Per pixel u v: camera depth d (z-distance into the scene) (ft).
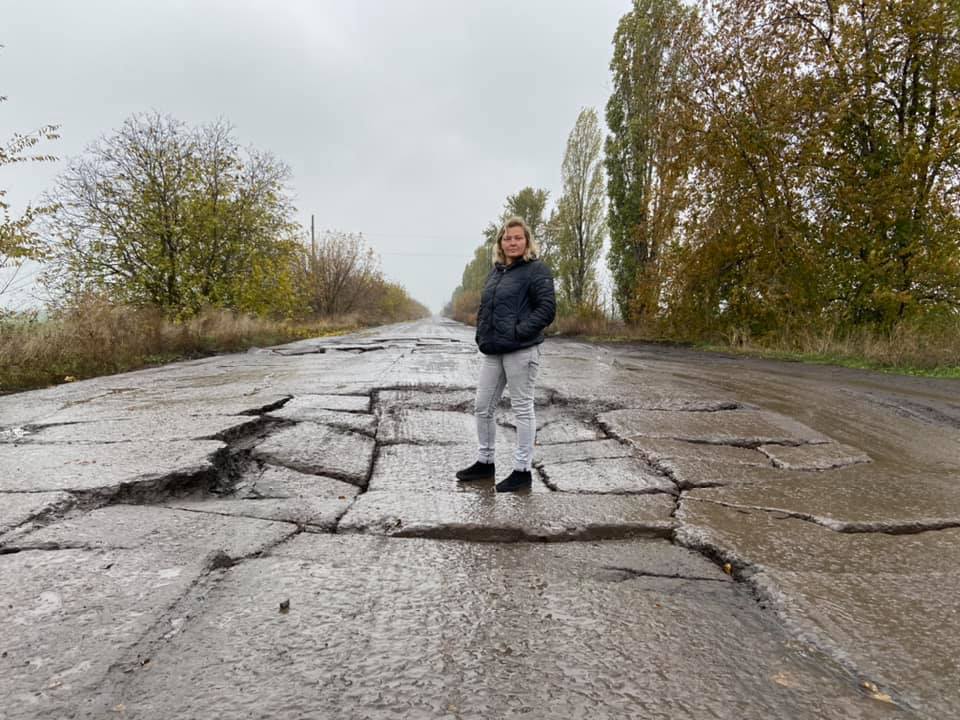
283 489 12.25
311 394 22.77
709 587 8.05
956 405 22.08
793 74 48.44
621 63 78.02
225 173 58.54
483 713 5.33
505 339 11.96
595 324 83.51
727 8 50.47
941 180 44.34
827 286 48.47
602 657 6.27
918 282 44.98
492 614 7.18
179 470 12.19
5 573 7.91
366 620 6.96
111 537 9.26
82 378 29.99
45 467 12.53
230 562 8.52
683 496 11.88
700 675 5.97
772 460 14.76
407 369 32.22
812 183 48.21
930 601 7.54
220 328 48.96
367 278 131.75
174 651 6.20
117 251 51.72
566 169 102.53
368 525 10.14
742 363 39.78
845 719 5.29
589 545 9.52
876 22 44.21
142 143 52.90
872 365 35.78
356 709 5.35
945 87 44.01
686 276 57.72
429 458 14.76
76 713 5.20
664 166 57.88
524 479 12.16
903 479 13.26
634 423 18.70
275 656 6.15
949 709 5.43
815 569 8.43
